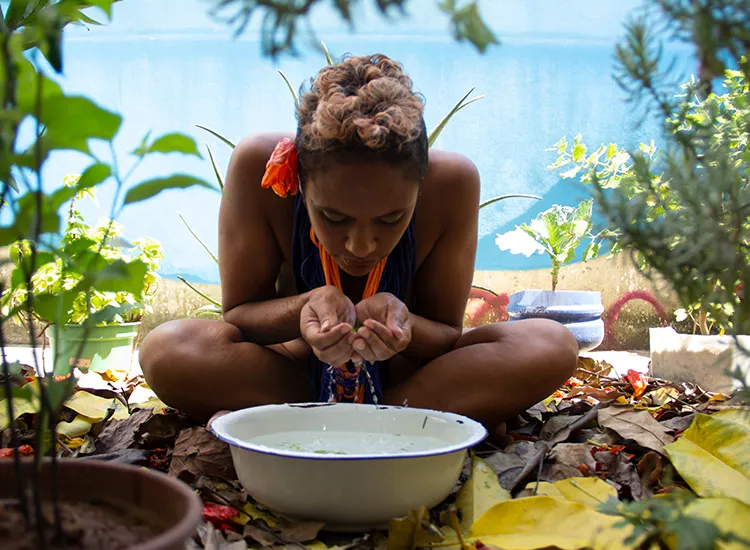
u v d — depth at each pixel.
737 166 0.89
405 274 1.64
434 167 1.64
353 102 1.19
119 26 3.93
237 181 1.62
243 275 1.69
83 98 0.60
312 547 1.04
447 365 1.57
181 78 4.00
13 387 0.70
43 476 0.77
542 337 1.55
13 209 0.66
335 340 1.33
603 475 1.33
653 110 0.86
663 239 0.84
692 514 0.84
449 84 4.04
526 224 3.89
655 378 2.65
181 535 0.62
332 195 1.22
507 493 1.16
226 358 1.55
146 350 1.55
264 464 1.08
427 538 1.00
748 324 0.81
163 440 1.53
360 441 1.28
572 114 4.10
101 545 0.66
